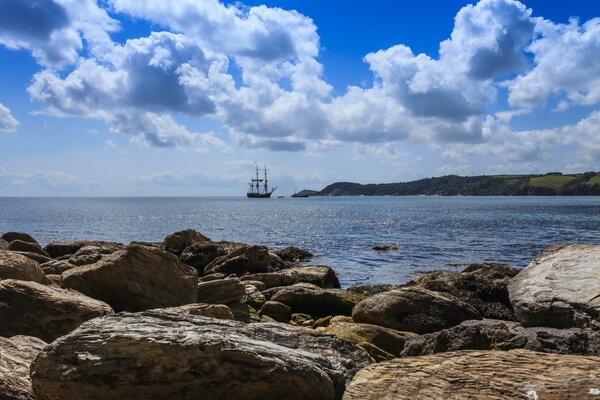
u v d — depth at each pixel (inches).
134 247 551.8
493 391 181.2
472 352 211.2
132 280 532.7
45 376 235.8
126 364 236.4
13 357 272.5
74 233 2411.4
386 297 542.6
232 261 1093.8
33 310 361.4
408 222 3122.5
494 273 682.2
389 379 202.2
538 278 488.1
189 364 239.9
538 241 1875.0
